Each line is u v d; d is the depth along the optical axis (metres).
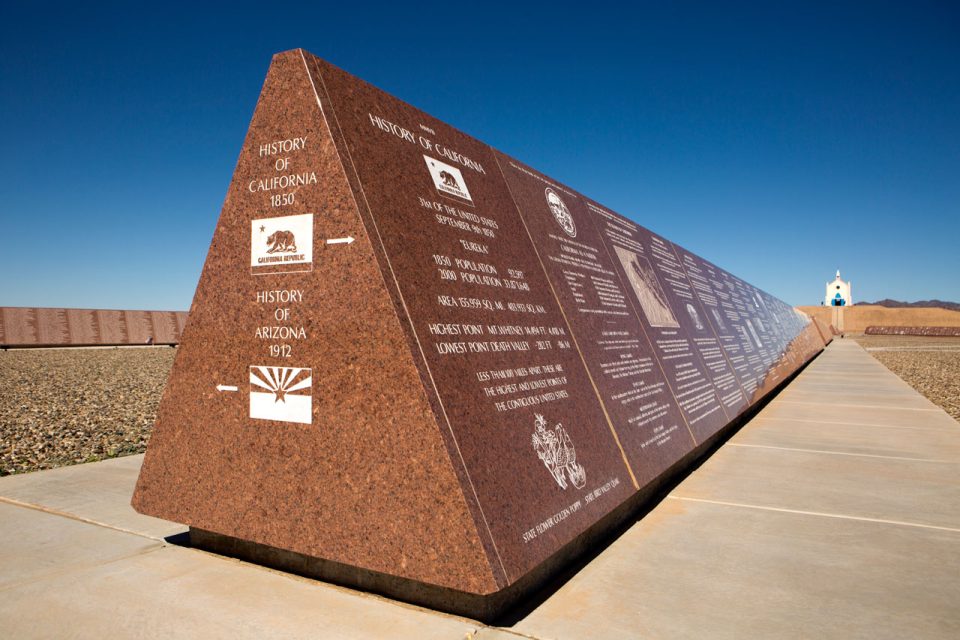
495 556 2.29
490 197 3.85
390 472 2.48
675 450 4.50
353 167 2.81
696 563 3.01
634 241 6.75
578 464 3.18
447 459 2.37
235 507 2.86
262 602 2.50
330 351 2.70
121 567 2.87
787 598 2.60
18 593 2.58
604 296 4.87
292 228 2.87
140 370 18.38
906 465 5.17
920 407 8.81
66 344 41.19
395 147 3.18
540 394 3.18
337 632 2.25
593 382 3.83
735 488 4.46
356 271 2.68
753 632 2.29
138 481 3.15
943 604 2.54
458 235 3.27
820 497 4.20
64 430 7.73
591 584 2.75
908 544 3.27
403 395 2.50
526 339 3.35
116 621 2.33
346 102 3.02
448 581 2.29
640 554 3.13
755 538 3.37
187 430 3.04
